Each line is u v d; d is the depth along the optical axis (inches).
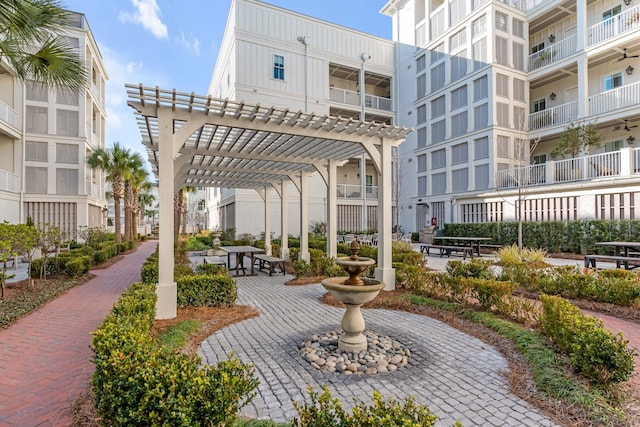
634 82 574.6
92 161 684.1
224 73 782.5
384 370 128.3
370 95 904.3
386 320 196.2
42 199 677.9
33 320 196.4
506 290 187.6
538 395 107.0
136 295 154.3
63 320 196.4
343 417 63.1
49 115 690.2
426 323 190.1
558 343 135.6
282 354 145.6
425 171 852.6
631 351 109.9
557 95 707.4
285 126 240.2
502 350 146.8
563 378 111.3
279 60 732.0
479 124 704.4
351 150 314.5
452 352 146.7
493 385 116.6
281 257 462.9
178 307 211.9
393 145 279.7
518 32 708.0
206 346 155.3
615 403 100.3
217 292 220.2
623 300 198.4
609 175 489.1
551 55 671.8
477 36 708.0
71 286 296.5
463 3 750.5
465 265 264.5
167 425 65.5
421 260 378.3
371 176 965.2
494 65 674.2
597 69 635.5
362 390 113.8
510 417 97.0
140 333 104.4
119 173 699.4
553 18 692.7
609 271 231.6
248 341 162.1
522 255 363.9
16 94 642.8
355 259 149.9
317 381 120.3
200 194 1675.7
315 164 358.0
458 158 759.1
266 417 97.3
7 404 104.3
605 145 618.5
